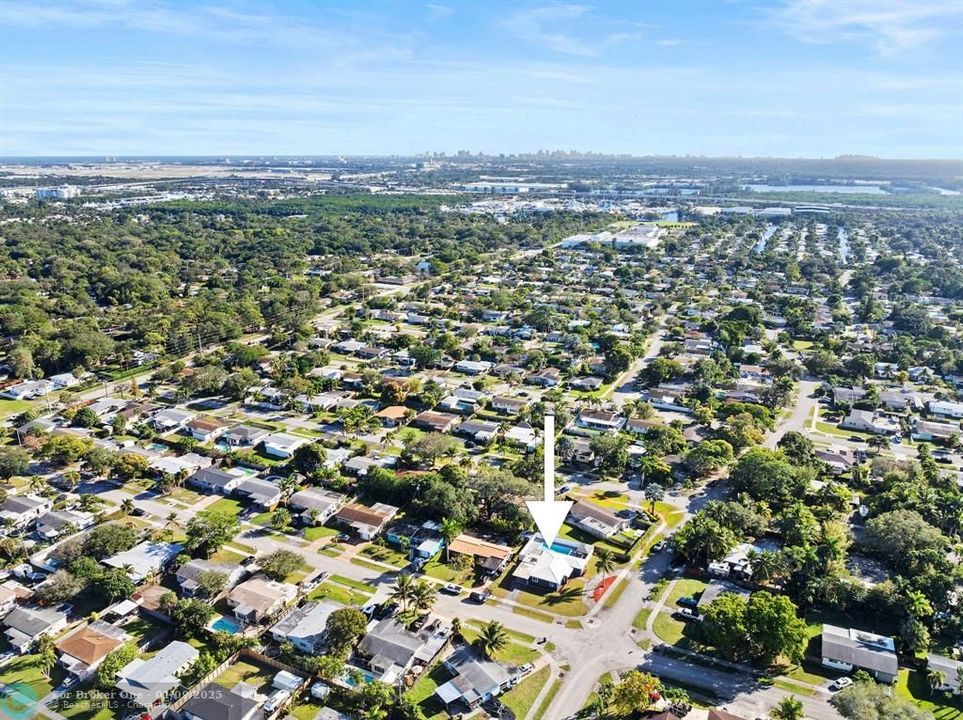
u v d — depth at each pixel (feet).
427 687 386.73
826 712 370.12
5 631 420.77
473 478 582.76
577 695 382.42
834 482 622.13
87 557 475.72
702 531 495.41
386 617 444.55
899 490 568.41
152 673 383.45
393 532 538.47
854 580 456.45
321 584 477.36
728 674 399.44
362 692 368.07
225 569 478.59
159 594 459.32
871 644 414.00
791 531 517.96
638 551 522.88
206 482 606.14
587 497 603.67
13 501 559.79
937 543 492.13
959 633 422.82
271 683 387.96
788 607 402.93
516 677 390.63
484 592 471.62
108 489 601.21
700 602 453.17
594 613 452.35
